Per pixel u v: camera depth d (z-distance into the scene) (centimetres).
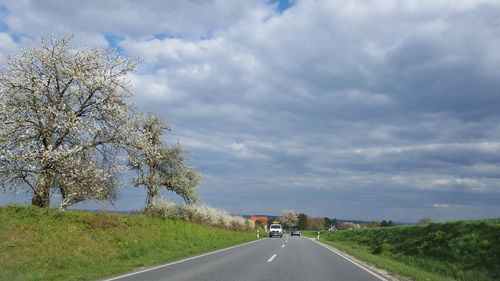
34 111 1661
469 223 1948
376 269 1277
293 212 13350
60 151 1598
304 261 1446
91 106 1825
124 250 1477
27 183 1652
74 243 1323
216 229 3578
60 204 1697
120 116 1856
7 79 1616
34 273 930
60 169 1648
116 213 2069
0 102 1566
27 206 1441
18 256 1044
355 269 1237
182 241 2120
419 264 1755
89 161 1752
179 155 3047
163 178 3016
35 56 1705
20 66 1683
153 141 2856
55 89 1741
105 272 995
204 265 1211
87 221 1619
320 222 14750
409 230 2692
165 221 2506
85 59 1809
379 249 2448
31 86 1655
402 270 1219
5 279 842
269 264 1279
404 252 2119
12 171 1541
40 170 1595
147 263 1234
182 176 3077
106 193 1953
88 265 1142
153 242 1800
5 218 1261
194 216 3300
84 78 1753
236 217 5247
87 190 1762
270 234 4959
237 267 1162
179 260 1390
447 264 1592
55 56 1733
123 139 1883
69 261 1139
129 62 1953
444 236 1938
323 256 1756
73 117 1689
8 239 1127
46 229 1329
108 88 1825
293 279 937
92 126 1778
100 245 1430
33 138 1606
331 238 5134
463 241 1734
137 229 1916
